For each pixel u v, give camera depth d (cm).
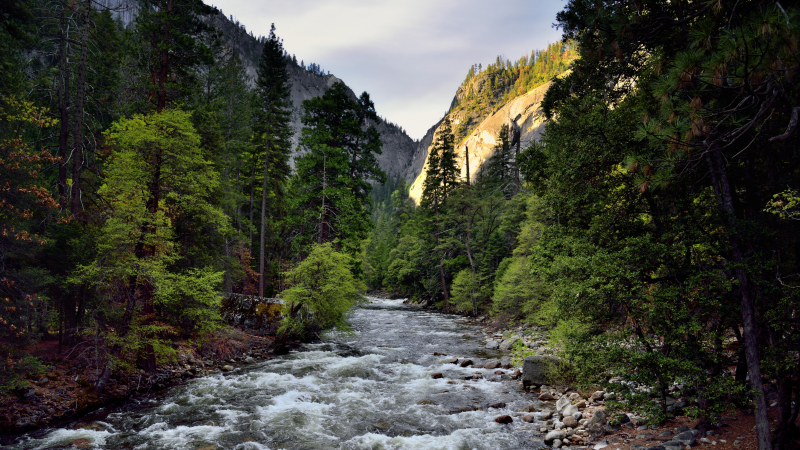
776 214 746
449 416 1198
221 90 3650
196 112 2205
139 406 1271
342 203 2806
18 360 1086
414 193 16488
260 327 2408
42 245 1270
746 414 908
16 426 1040
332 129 3123
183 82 2108
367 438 1040
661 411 838
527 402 1326
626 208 1038
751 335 685
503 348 2348
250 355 2025
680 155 733
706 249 791
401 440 1025
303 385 1527
